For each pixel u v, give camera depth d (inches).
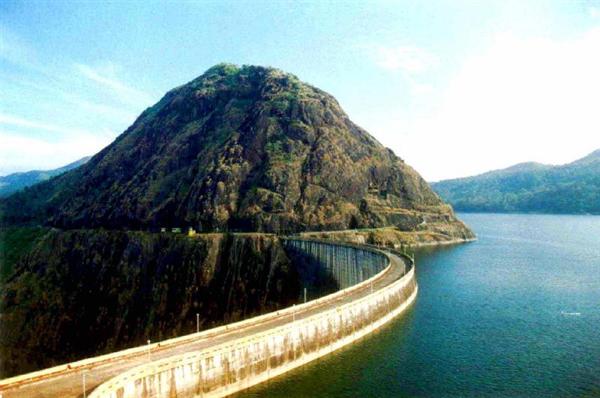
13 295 7696.9
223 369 2453.2
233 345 2511.1
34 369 5900.6
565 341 3371.1
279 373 2748.5
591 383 2659.9
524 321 3865.7
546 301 4566.9
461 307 4303.6
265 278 6638.8
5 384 1996.8
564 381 2691.9
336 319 3198.8
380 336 3440.0
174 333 6220.5
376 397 2464.3
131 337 6382.9
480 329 3631.9
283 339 2792.8
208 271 6924.2
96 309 7066.9
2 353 6407.5
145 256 7480.3
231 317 6225.4
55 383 2028.8
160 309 6702.8
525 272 6220.5
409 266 4945.9
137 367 2126.0
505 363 2950.3
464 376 2743.6
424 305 4367.6
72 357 6200.8
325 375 2736.2
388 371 2805.1
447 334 3501.5
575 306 4375.0
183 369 2287.2
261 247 7037.4
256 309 6254.9
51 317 7032.5
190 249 7199.8
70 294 7495.1
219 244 7234.3
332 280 5890.8
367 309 3538.4
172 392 2233.0
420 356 3051.2
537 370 2847.0
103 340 6501.0
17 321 7071.9
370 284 4111.7
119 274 7460.6
